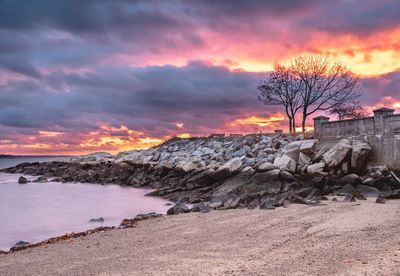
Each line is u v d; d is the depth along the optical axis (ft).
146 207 96.43
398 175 92.02
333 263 35.86
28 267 42.91
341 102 205.77
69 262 43.68
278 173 98.94
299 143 110.83
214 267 37.27
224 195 94.79
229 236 50.88
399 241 42.19
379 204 69.77
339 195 84.12
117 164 174.09
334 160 97.30
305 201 74.33
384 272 32.30
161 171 142.82
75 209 97.40
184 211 76.07
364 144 98.84
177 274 35.78
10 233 69.87
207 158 144.87
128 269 38.68
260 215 64.80
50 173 219.61
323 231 49.85
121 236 56.54
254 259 39.24
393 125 94.07
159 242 50.39
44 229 72.95
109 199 114.62
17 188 154.51
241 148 144.36
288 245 44.11
